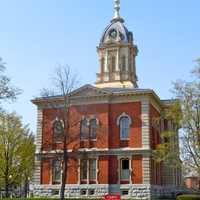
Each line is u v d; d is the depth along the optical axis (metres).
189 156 43.56
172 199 52.88
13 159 60.22
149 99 54.22
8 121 58.75
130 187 51.69
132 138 53.25
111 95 55.00
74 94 56.84
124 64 69.69
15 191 87.75
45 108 58.66
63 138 51.22
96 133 54.91
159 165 58.38
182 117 44.16
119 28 71.81
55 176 55.88
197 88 44.31
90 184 53.53
